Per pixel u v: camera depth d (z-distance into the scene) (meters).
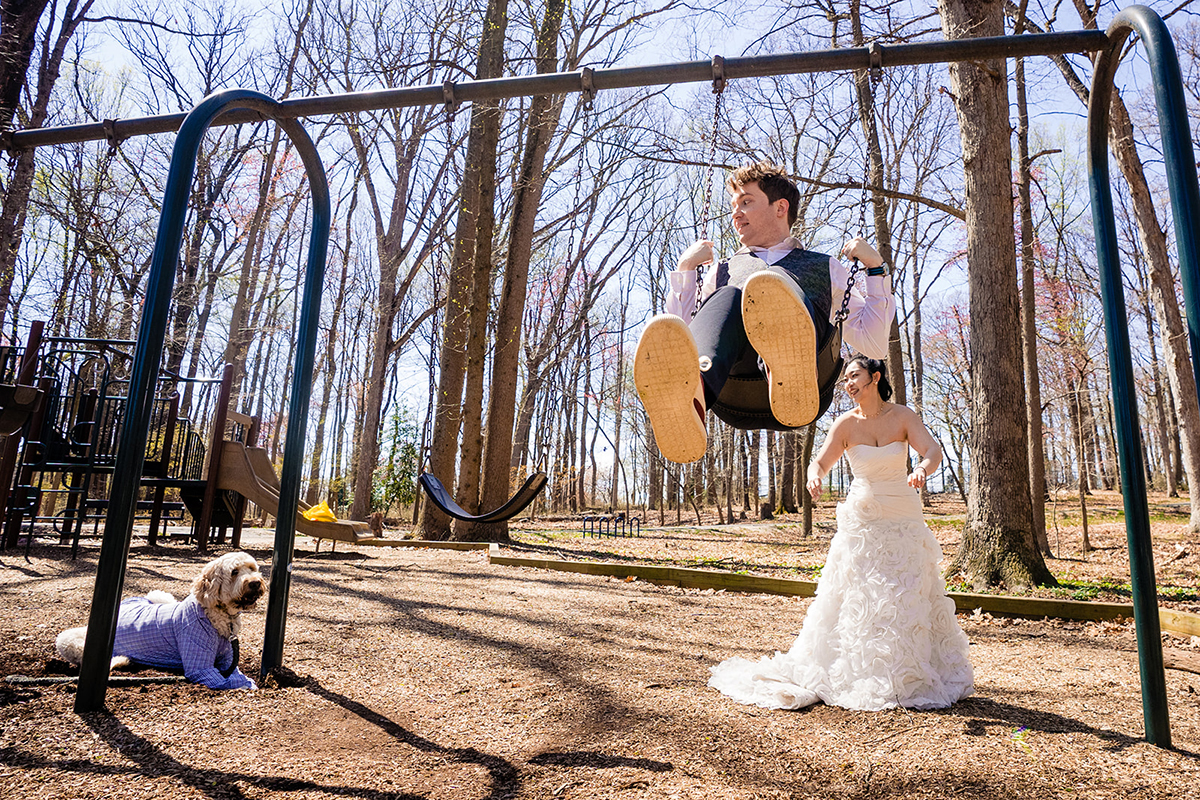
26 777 2.32
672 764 2.64
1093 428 32.94
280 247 27.08
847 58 3.63
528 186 14.86
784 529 23.70
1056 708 3.44
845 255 3.27
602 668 4.17
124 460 3.08
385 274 19.77
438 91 3.87
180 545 10.04
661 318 2.32
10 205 12.36
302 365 3.98
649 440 31.38
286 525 3.86
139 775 2.40
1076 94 13.78
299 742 2.81
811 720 3.20
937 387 30.55
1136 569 3.02
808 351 2.50
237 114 4.03
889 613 3.48
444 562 9.95
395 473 24.14
